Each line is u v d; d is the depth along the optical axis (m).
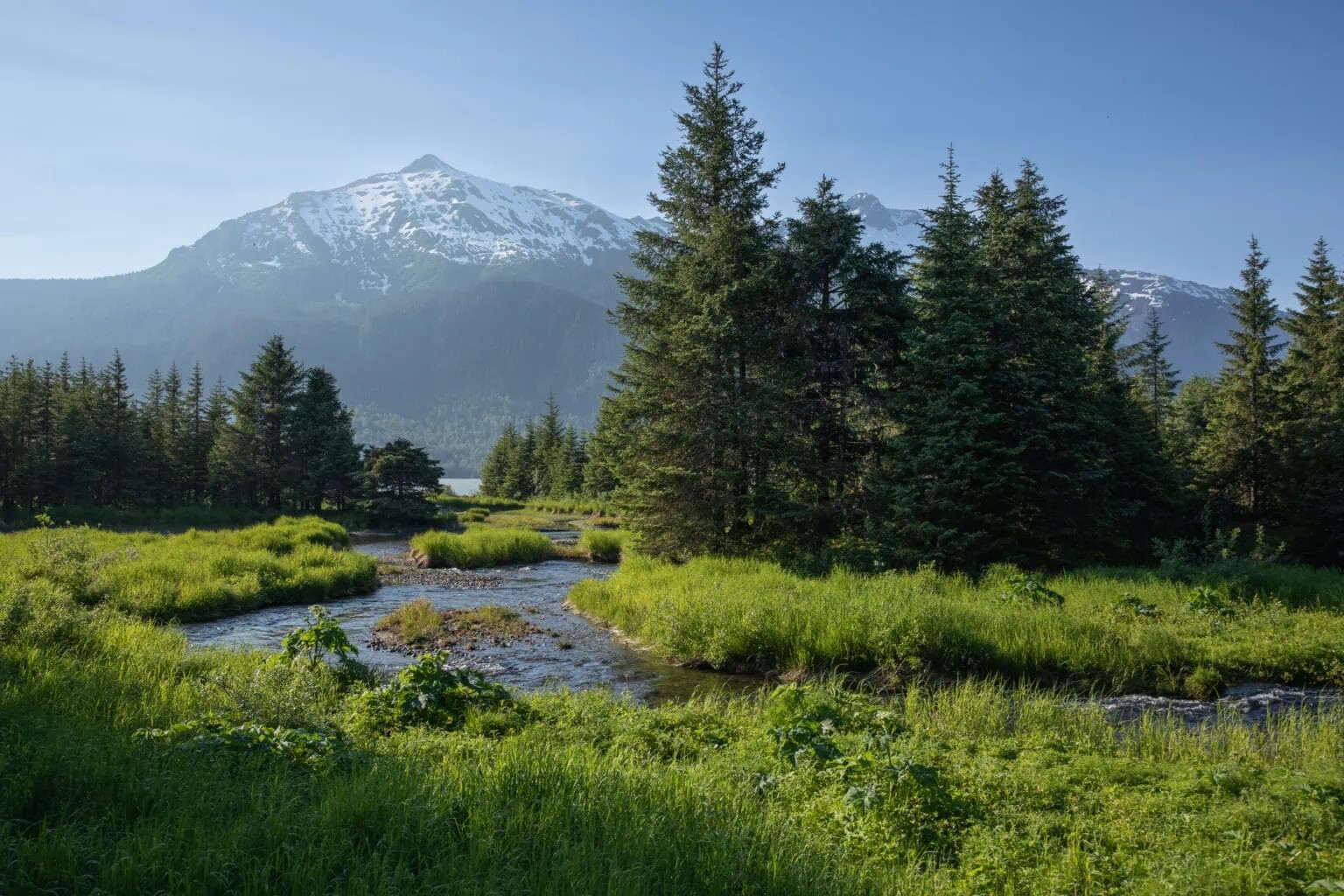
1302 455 30.31
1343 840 5.72
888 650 13.46
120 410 64.50
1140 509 28.91
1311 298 36.75
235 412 63.53
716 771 7.16
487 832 4.95
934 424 21.91
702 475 23.95
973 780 7.19
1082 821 6.25
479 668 14.09
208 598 19.20
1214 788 6.95
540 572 30.02
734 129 25.06
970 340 21.89
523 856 4.78
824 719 8.93
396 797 5.47
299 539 32.44
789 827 5.64
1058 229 29.86
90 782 5.55
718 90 25.28
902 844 5.79
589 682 13.34
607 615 18.78
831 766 7.01
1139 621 14.93
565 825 5.25
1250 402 34.03
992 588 17.58
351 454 64.25
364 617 19.77
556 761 6.45
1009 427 22.53
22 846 4.43
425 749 7.49
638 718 9.34
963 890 5.07
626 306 26.20
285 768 6.18
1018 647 13.37
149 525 53.31
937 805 6.36
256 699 8.39
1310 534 29.48
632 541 27.33
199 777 5.70
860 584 17.80
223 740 6.71
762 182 25.20
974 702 10.52
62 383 69.19
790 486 25.06
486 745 7.77
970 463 21.20
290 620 19.00
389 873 4.45
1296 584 18.00
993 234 26.19
